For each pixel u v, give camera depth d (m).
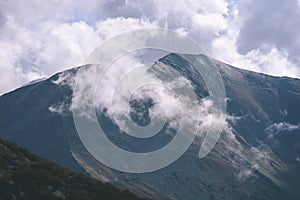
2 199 23.98
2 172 27.11
